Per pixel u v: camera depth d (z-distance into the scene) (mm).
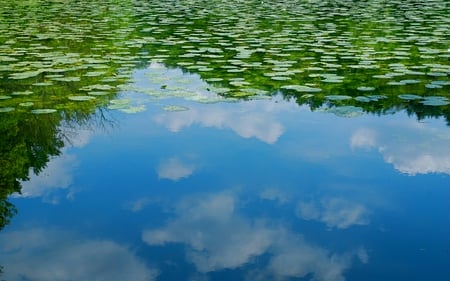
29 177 5266
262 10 24781
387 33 15312
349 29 16516
